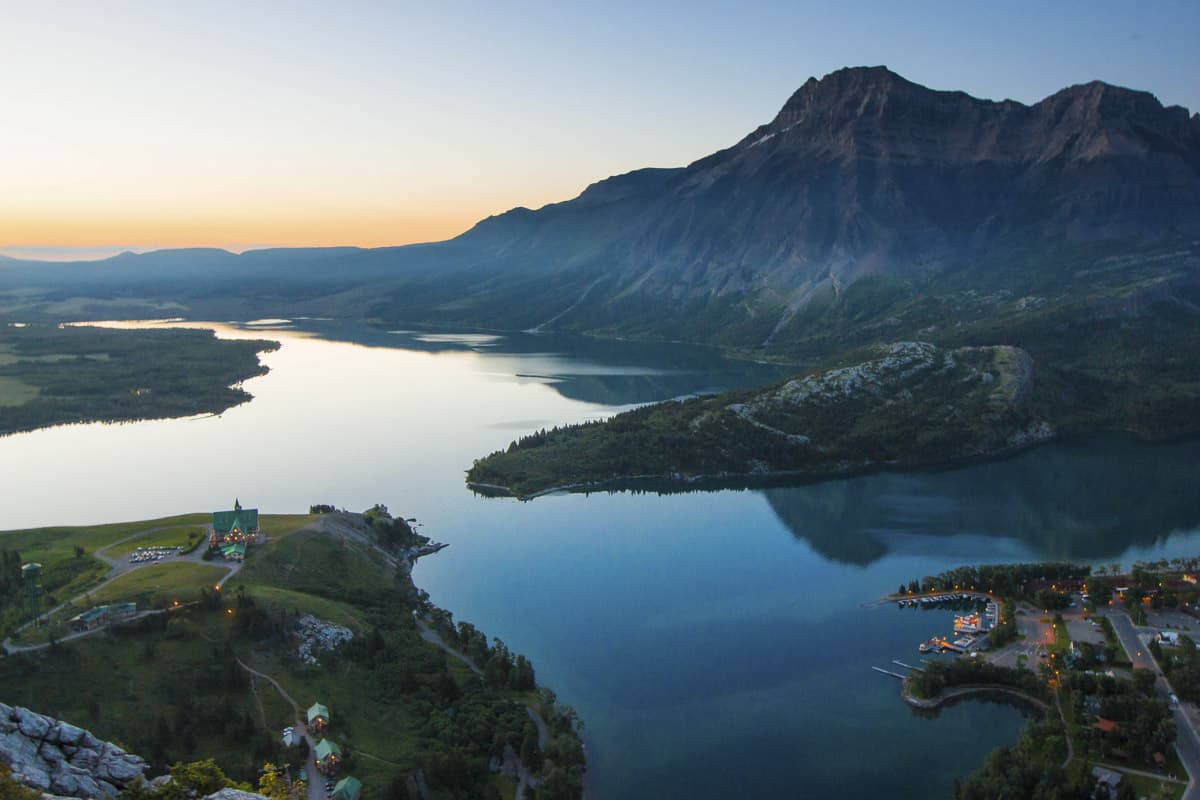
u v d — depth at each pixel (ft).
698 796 592.19
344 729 609.42
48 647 636.48
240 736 580.30
